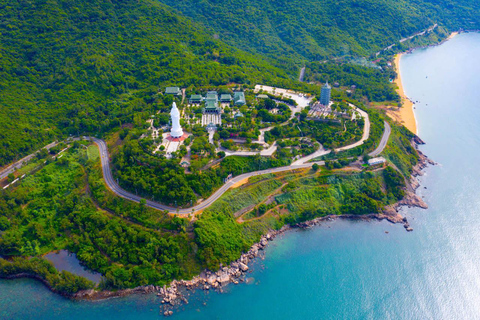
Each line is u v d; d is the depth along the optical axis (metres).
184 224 185.12
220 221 193.38
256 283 173.38
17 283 171.25
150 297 165.00
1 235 186.75
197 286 170.75
